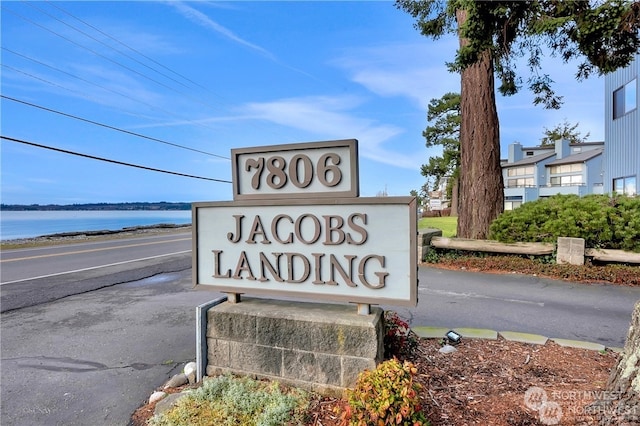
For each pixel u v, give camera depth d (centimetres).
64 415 227
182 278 679
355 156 239
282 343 239
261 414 204
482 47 407
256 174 267
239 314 251
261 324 245
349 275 238
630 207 623
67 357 317
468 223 821
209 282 277
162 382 270
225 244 273
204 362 260
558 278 600
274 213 259
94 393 254
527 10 370
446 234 1166
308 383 233
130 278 679
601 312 425
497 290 536
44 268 791
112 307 478
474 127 821
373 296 233
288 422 199
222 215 274
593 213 635
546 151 3281
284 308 254
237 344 252
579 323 385
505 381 239
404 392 173
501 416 195
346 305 262
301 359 235
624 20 324
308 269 249
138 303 498
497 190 812
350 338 224
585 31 343
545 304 461
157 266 812
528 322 389
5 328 395
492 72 820
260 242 262
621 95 1219
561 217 666
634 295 500
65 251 1107
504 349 299
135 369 293
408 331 324
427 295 510
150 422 209
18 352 329
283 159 259
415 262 224
